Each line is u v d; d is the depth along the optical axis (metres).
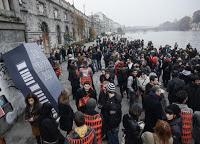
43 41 25.02
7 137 6.82
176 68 10.07
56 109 7.59
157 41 69.19
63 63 22.16
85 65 9.54
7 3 10.11
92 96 6.00
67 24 37.59
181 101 4.80
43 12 24.89
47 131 4.29
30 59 7.65
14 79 7.54
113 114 5.05
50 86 8.12
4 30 8.69
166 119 4.39
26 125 7.57
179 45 49.69
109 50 20.02
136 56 13.83
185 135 4.57
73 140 3.65
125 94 10.49
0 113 6.86
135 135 4.17
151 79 6.36
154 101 5.05
